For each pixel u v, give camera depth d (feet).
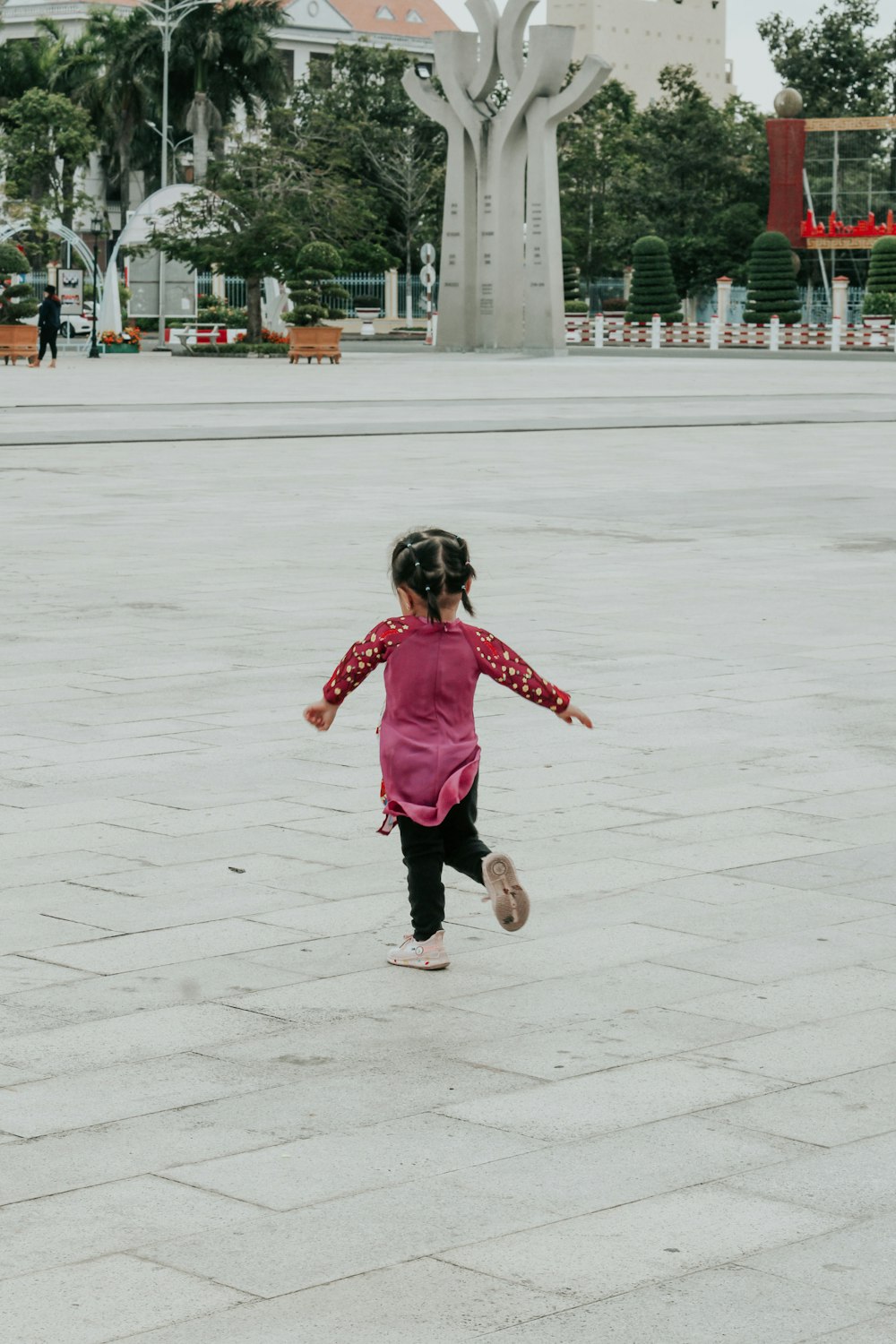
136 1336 10.65
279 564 42.88
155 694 29.07
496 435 82.79
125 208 297.33
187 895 19.43
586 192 279.90
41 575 41.09
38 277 258.78
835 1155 13.26
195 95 263.29
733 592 39.68
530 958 17.76
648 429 87.40
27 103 259.80
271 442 78.33
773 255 235.61
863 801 23.54
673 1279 11.36
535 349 184.55
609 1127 13.74
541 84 178.81
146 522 50.67
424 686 17.30
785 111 253.03
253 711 28.09
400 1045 15.46
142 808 22.70
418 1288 11.24
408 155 266.77
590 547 46.65
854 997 16.69
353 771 24.68
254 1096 14.32
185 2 257.75
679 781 24.36
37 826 21.85
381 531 48.96
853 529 50.90
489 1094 14.38
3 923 18.47
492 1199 12.49
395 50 280.31
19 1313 10.91
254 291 183.93
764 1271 11.49
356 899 19.43
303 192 175.11
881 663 32.24
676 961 17.65
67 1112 13.96
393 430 84.17
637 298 245.24
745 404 106.73
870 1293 11.23
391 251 276.21
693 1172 12.95
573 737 26.78
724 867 20.70
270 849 21.09
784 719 27.99
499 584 40.40
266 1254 11.67
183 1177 12.80
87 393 112.68
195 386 122.62
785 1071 14.90
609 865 20.74
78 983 16.84
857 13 310.65
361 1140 13.48
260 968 17.34
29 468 66.23
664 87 291.17
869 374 153.79
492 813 22.76
